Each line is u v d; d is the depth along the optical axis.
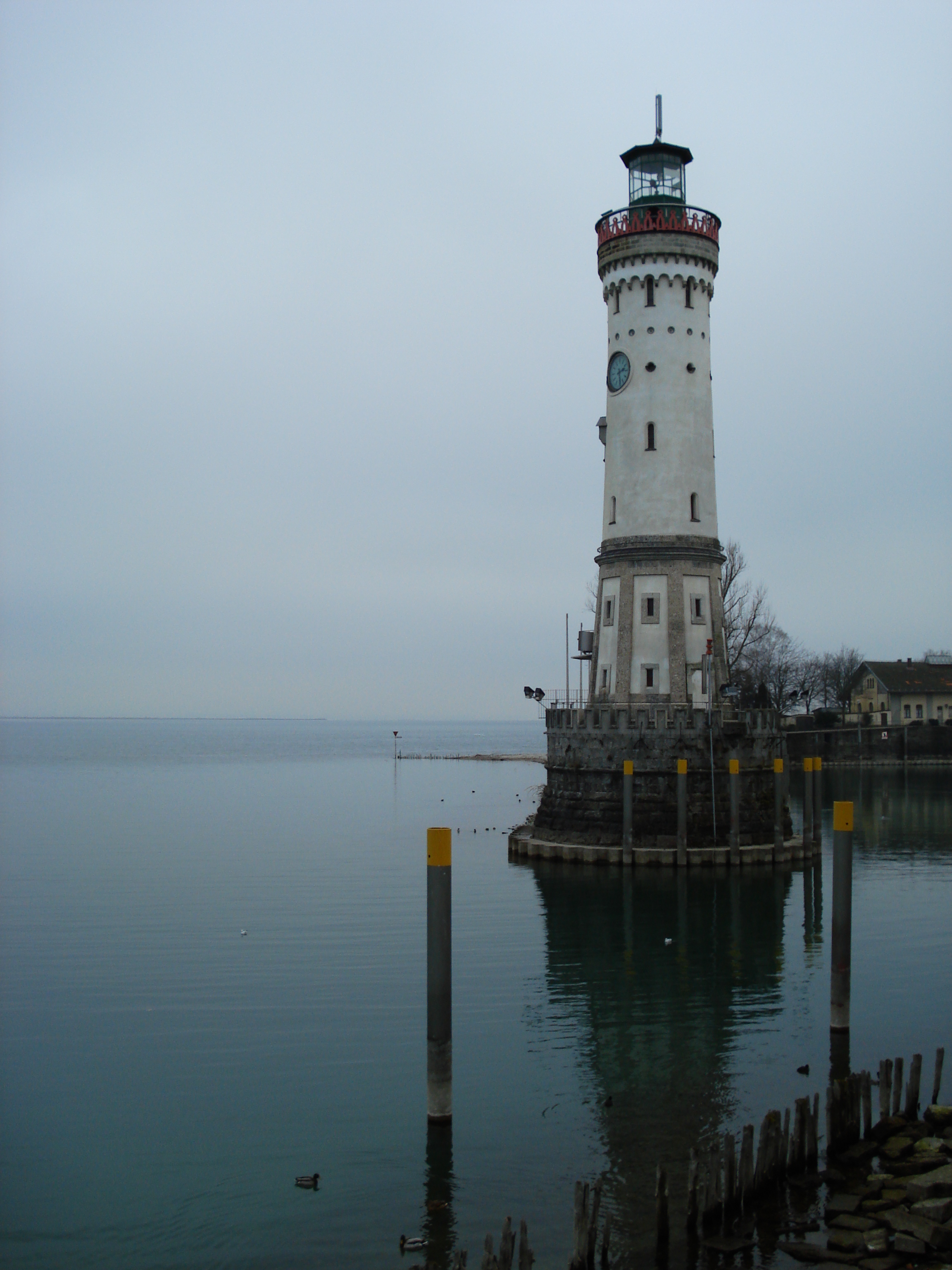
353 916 51.25
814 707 171.38
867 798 102.31
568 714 64.44
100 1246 22.03
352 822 96.19
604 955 43.31
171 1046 32.84
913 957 42.47
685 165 71.12
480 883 59.09
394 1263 21.27
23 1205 23.59
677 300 66.44
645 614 65.38
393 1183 24.23
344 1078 30.17
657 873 58.78
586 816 62.72
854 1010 35.78
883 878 59.81
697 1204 21.48
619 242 67.12
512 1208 23.12
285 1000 37.25
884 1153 24.36
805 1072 30.19
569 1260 20.98
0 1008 36.59
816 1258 20.66
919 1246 20.62
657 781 60.75
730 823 61.09
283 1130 26.94
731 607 94.94
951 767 138.88
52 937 46.94
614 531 67.19
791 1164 23.84
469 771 183.12
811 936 46.25
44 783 151.75
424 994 37.97
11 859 71.75
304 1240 22.12
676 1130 26.67
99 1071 30.83
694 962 42.03
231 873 65.19
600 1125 26.97
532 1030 34.06
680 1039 33.09
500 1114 27.66
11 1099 28.95
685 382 66.38
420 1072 30.58
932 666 160.25
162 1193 24.00
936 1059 27.50
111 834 87.31
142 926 49.12
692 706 61.66
